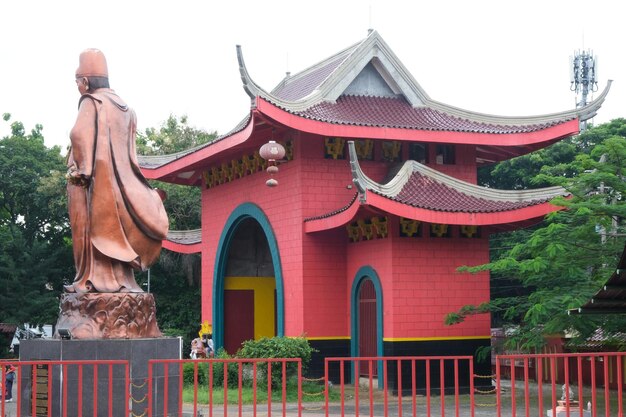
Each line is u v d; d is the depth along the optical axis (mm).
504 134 37344
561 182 30844
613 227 31266
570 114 38344
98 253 20344
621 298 20250
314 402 31141
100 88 21062
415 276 34844
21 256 59062
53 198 60719
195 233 51188
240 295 46688
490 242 52000
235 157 43781
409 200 33656
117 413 19172
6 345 58375
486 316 36000
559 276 31469
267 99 34219
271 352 33531
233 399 30625
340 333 37906
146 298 20641
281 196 39500
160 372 19906
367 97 40031
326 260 38031
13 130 67688
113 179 20578
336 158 38438
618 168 29984
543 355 16562
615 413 26875
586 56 69375
